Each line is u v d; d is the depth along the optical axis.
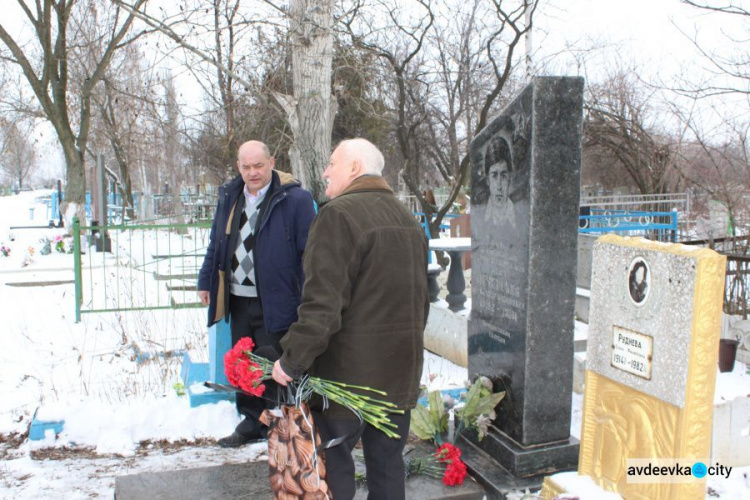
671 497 2.97
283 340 2.61
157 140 24.25
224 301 4.20
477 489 3.65
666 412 3.00
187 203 25.05
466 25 16.09
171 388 5.43
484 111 12.44
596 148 21.23
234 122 12.77
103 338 7.21
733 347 5.46
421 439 4.24
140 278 10.35
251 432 4.45
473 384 4.23
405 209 2.90
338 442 2.71
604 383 3.38
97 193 15.89
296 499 2.77
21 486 3.86
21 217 32.22
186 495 3.48
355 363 2.69
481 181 4.19
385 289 2.71
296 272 4.00
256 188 4.02
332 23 7.55
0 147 30.42
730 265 7.39
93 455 4.36
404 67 13.41
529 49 12.60
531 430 3.77
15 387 5.54
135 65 21.30
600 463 3.37
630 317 3.17
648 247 3.07
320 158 7.50
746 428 4.16
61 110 18.97
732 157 10.92
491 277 4.11
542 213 3.66
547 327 3.75
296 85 7.50
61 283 10.44
